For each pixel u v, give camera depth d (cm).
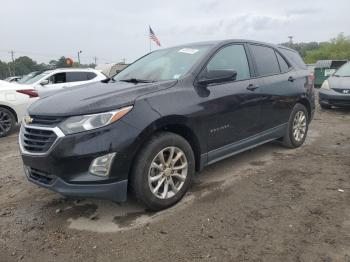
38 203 431
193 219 376
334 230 344
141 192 375
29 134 379
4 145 751
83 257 319
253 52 543
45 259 319
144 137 369
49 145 356
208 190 449
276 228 352
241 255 310
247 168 527
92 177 350
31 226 376
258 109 517
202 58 457
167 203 397
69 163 348
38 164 365
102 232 358
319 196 422
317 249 314
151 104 381
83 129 348
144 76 479
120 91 388
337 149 625
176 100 403
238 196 429
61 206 420
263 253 312
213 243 330
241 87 488
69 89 454
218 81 441
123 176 361
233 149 483
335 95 1034
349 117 966
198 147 431
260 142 538
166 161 397
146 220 378
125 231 358
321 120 929
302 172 505
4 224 383
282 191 440
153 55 543
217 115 445
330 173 498
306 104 643
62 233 360
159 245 331
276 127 569
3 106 847
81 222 380
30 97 887
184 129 417
